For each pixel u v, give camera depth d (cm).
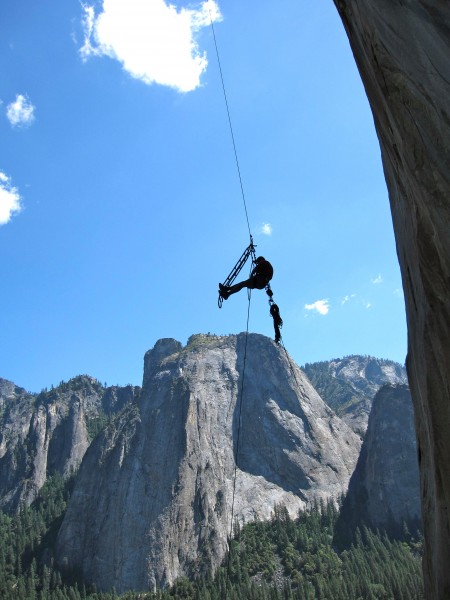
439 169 995
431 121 996
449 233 1008
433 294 1141
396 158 1277
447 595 1198
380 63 1170
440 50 942
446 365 1134
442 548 1206
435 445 1195
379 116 1341
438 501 1205
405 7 1055
